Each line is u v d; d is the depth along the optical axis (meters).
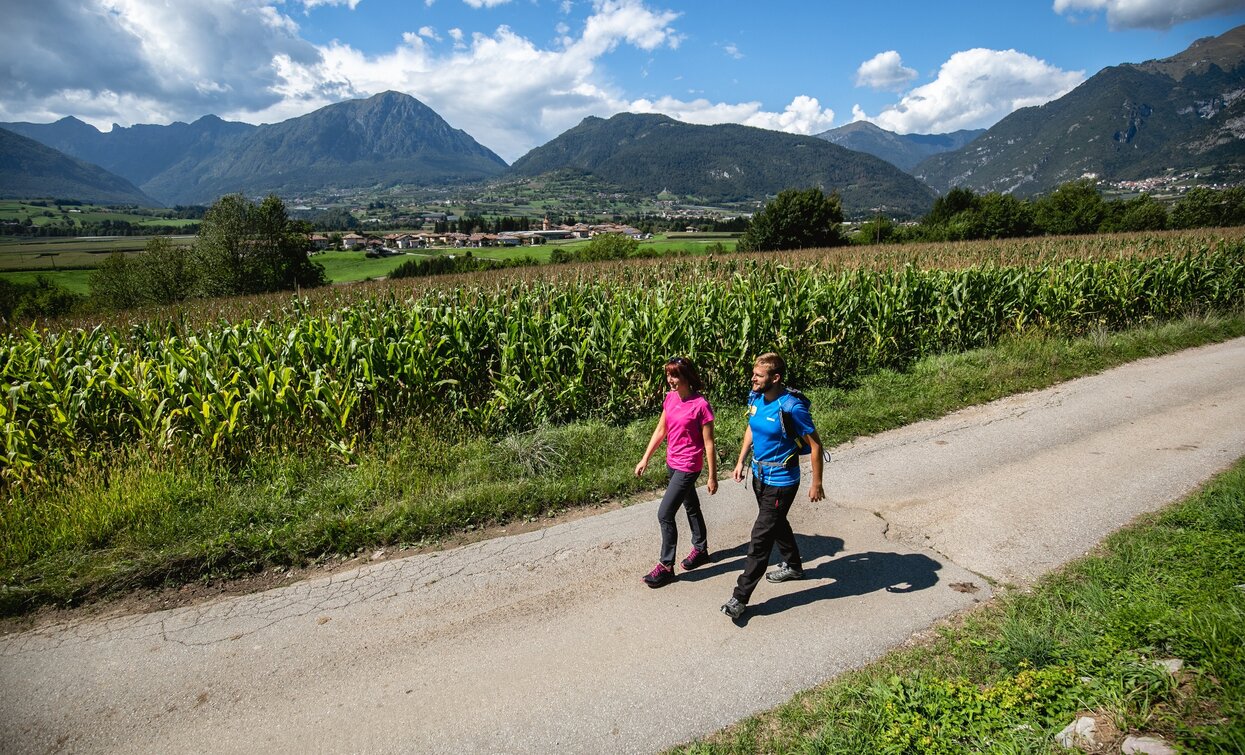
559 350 8.41
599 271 27.42
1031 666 3.11
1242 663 2.65
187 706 3.31
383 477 5.92
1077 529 4.78
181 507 5.41
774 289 11.36
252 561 4.71
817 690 3.21
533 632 3.83
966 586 4.12
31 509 5.21
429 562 4.75
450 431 7.15
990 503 5.37
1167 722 2.50
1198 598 3.23
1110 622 3.25
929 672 3.22
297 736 3.07
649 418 8.02
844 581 4.29
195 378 6.86
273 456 6.30
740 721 3.04
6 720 3.24
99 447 6.32
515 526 5.29
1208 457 6.04
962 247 35.59
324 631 3.93
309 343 7.87
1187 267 14.37
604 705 3.19
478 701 3.25
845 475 6.20
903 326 11.22
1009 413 7.96
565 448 6.63
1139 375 9.48
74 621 4.14
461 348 8.13
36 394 6.45
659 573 4.27
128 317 17.16
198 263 52.59
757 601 4.11
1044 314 12.70
